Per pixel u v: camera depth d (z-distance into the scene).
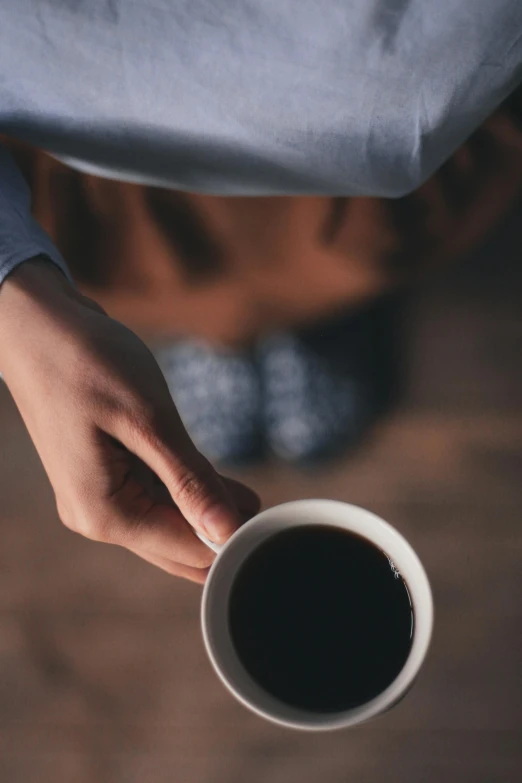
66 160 0.71
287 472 0.90
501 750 0.83
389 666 0.61
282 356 0.90
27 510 0.92
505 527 0.87
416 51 0.60
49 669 0.87
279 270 0.87
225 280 0.87
